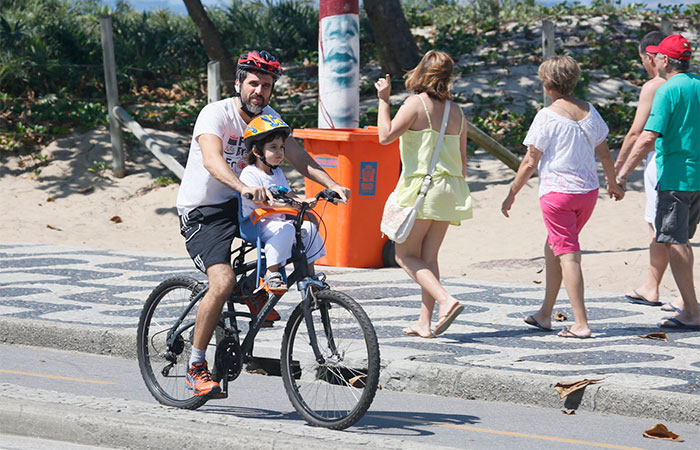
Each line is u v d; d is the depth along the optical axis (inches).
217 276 616.1
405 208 826.2
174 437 586.2
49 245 1424.7
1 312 944.3
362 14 2733.8
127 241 1553.9
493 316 952.3
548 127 843.4
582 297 855.7
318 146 1269.7
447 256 1384.1
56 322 898.1
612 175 879.7
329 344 614.5
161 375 684.1
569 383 694.5
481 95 2149.4
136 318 927.0
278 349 802.8
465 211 836.6
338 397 611.5
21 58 2185.0
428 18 2847.0
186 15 2748.5
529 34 2581.2
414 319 936.9
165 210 1706.4
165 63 2474.2
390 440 566.9
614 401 679.7
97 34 2449.6
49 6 2605.8
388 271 1234.0
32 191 1793.8
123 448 597.9
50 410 619.8
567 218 851.4
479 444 603.8
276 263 610.2
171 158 1780.3
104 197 1764.3
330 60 1327.5
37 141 1973.4
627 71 2271.2
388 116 831.1
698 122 888.3
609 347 818.2
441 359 768.3
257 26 2704.2
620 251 1314.0
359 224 1263.5
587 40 2519.7
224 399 713.6
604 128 858.8
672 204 892.6
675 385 692.7
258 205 617.6
